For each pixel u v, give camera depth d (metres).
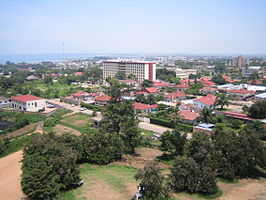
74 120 117.12
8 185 56.91
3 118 119.31
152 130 102.44
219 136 65.56
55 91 193.00
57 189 49.19
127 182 56.78
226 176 58.75
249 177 61.44
